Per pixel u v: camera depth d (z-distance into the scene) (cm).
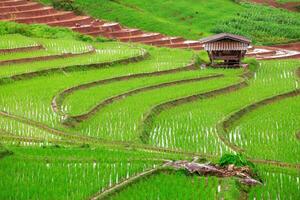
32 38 5556
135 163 2252
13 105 3309
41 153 2323
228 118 3319
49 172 2102
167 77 4344
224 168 2219
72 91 3744
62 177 2058
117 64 4753
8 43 5034
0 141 2592
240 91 4125
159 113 3412
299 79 4656
